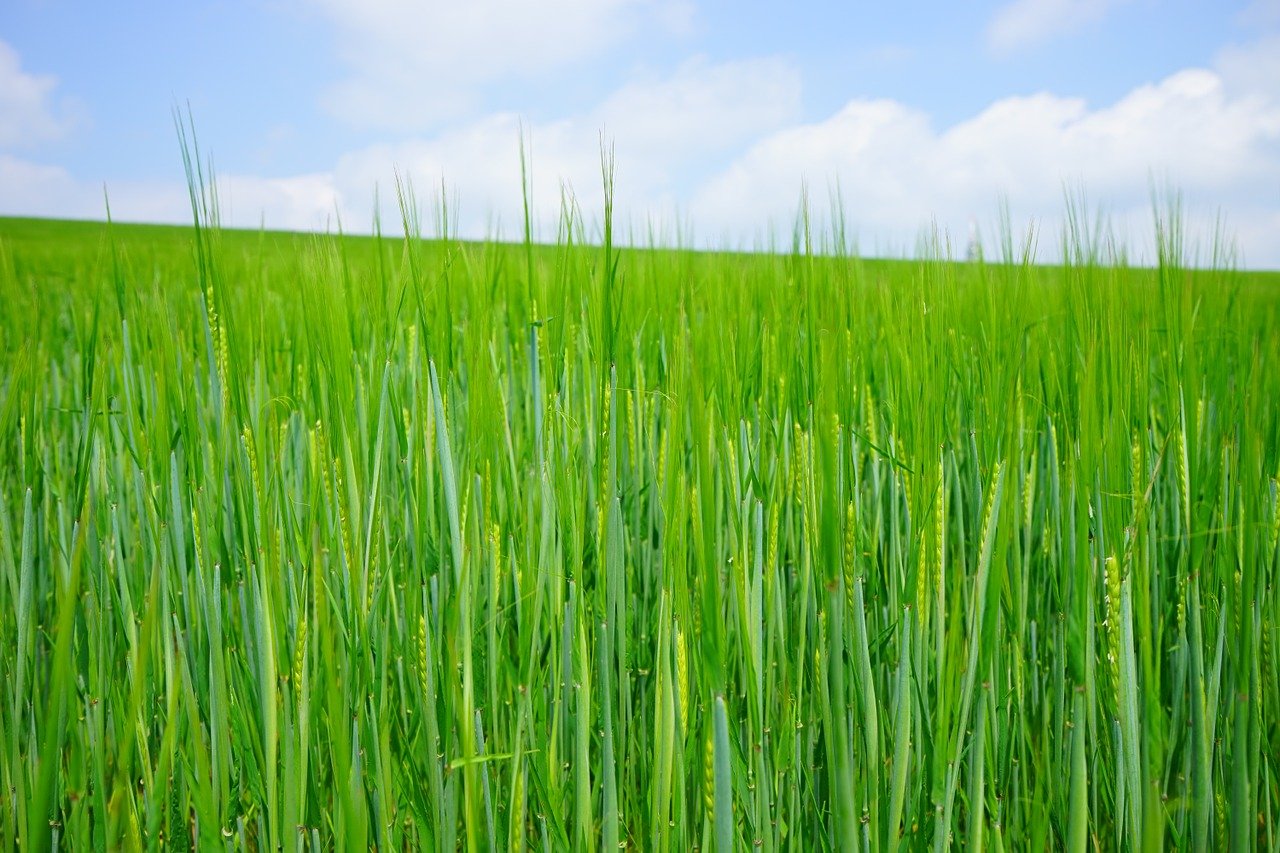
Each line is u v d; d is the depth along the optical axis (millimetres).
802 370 1607
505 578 1483
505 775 1446
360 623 1367
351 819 1118
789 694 1313
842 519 1208
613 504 1273
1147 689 1084
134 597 1718
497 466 1487
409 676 1506
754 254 2246
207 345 1578
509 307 2238
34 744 1522
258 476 1468
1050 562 1608
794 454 1514
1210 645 1458
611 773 1234
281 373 2027
